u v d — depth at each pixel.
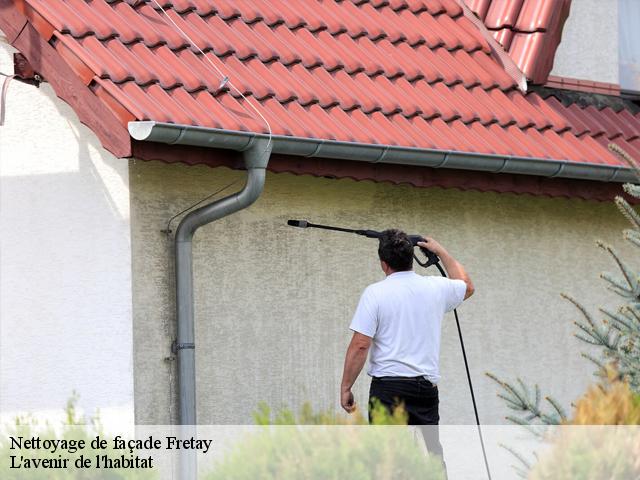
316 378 28.05
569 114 32.53
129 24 26.23
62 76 24.36
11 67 27.05
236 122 24.80
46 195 26.80
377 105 28.19
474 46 32.41
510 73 32.25
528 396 22.25
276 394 27.41
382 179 27.62
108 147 23.75
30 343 26.95
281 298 27.67
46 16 24.56
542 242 32.38
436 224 30.39
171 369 25.97
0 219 27.31
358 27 30.67
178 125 23.42
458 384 30.55
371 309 24.55
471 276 30.92
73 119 26.44
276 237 27.69
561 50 34.72
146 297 25.73
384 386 24.50
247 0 29.42
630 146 32.75
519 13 32.84
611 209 33.94
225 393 26.64
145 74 24.78
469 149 28.36
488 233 31.34
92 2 26.31
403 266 24.97
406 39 31.28
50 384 26.67
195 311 26.36
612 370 21.09
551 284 32.41
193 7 27.92
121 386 25.59
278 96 26.61
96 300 26.05
